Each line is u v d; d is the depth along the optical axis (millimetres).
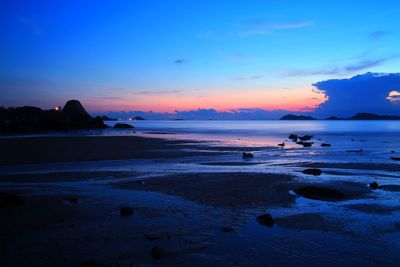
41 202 12250
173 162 26234
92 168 22562
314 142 50969
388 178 19234
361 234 9570
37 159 26734
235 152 34312
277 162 26734
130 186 16047
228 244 8633
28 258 7551
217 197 13891
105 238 8828
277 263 7547
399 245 8750
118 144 40875
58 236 8914
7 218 10359
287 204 13023
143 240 8742
